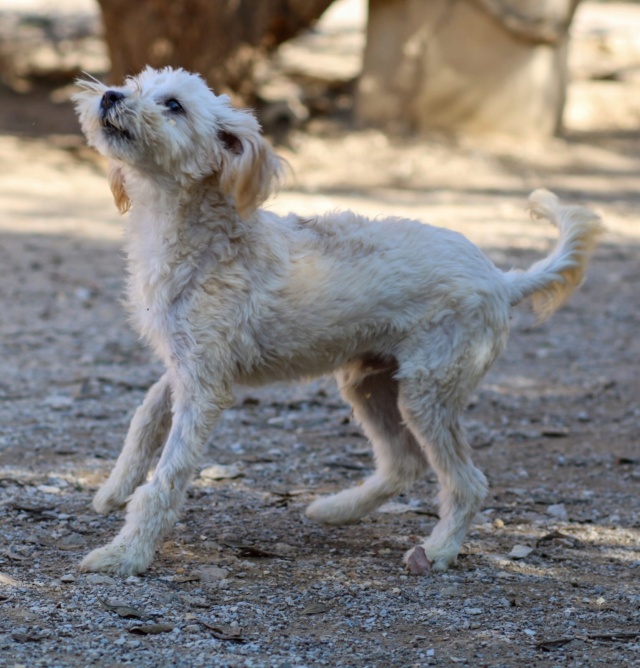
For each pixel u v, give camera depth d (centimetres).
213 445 1029
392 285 750
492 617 665
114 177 789
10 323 1455
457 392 764
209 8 2520
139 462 775
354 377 809
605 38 3938
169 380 760
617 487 955
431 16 2864
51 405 1111
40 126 2883
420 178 2614
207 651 589
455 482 769
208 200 725
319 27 4419
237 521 834
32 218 2133
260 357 745
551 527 853
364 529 838
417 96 2911
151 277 725
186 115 714
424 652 606
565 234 827
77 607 637
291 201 2278
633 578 744
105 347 1364
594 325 1611
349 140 2831
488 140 2902
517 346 1487
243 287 722
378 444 830
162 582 692
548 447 1069
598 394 1260
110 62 2619
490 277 778
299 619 647
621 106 3359
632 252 2108
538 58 2889
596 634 640
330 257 747
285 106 2778
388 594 697
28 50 3541
